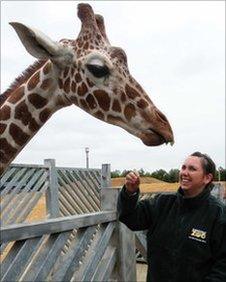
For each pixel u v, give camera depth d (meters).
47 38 3.34
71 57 3.51
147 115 3.38
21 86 3.67
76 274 2.99
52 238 2.53
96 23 3.65
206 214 2.74
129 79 3.48
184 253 2.74
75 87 3.50
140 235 4.09
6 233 2.08
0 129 3.54
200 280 2.71
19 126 3.57
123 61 3.52
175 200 2.92
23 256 2.23
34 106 3.60
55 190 6.60
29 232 2.25
